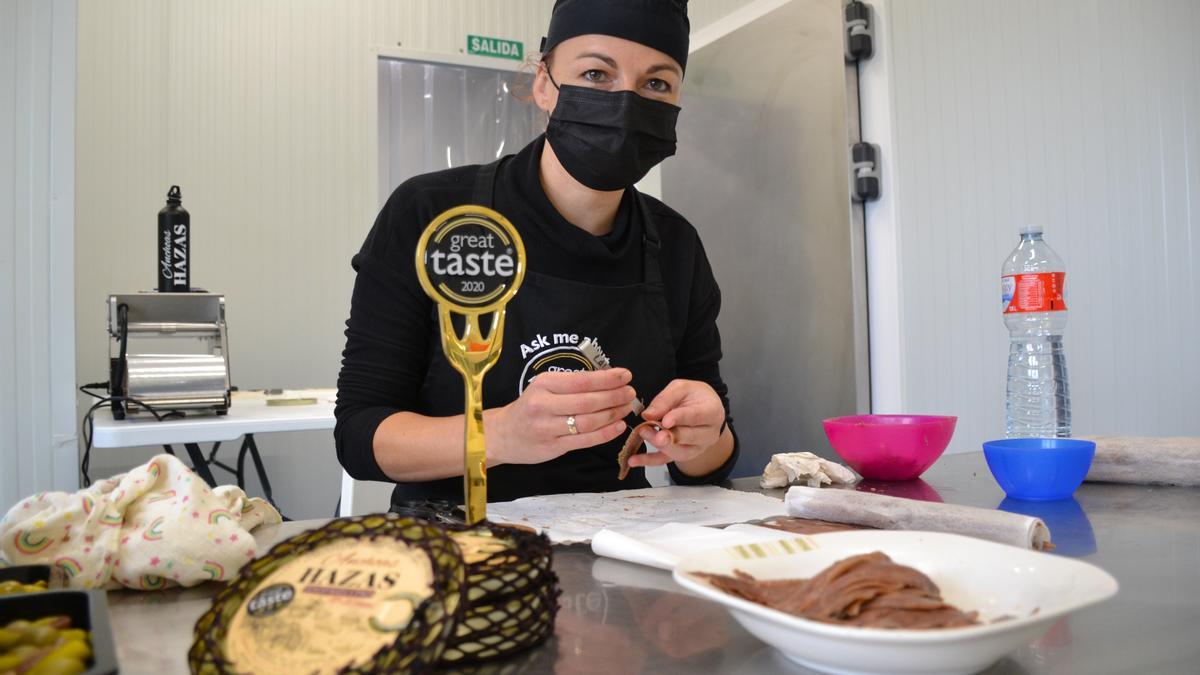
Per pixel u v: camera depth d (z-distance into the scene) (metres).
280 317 4.02
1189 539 0.93
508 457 1.10
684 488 1.32
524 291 1.44
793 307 2.83
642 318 1.50
